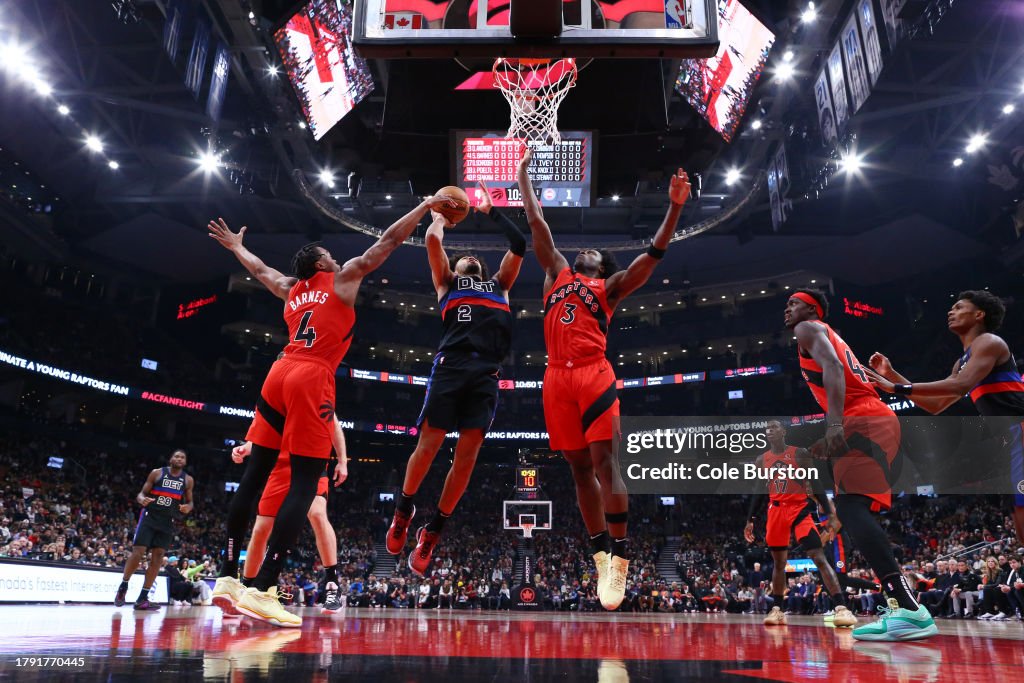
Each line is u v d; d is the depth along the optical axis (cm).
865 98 1617
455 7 594
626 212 2447
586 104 1479
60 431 2897
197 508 3231
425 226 2653
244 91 2089
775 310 3850
